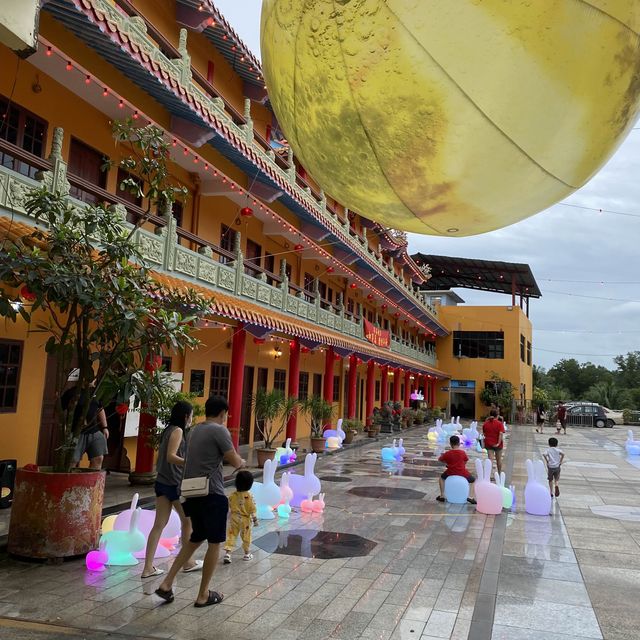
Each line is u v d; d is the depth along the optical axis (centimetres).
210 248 1353
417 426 3653
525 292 5481
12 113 976
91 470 708
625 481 1545
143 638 466
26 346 1012
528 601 589
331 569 678
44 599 539
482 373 4878
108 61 1061
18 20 272
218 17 1423
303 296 2059
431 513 1033
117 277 675
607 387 7625
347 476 1480
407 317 3903
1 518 808
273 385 2234
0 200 756
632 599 602
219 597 553
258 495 932
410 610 552
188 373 1628
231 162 1549
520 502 1174
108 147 1205
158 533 608
